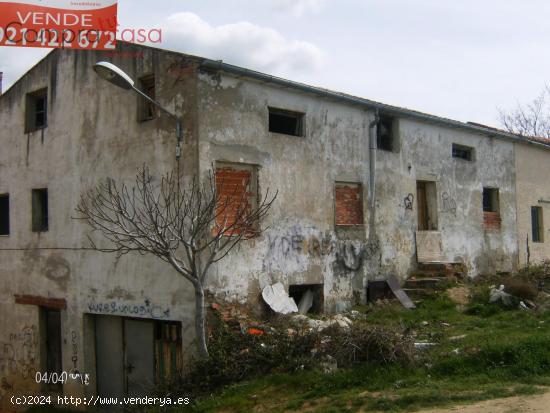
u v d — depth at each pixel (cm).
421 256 1566
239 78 1159
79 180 1334
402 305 1377
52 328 1427
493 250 1850
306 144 1290
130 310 1196
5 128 1571
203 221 956
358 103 1385
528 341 909
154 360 1188
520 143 2020
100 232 1274
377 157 1466
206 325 1056
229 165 1148
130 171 1212
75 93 1363
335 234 1338
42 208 1484
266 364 955
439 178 1661
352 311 1306
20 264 1490
